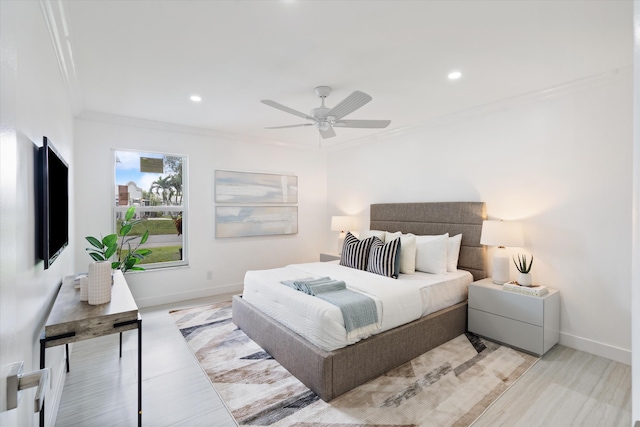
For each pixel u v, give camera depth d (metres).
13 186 0.73
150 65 2.42
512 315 2.78
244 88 2.87
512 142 3.21
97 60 2.33
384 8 1.75
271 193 5.02
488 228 3.05
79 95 2.97
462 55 2.28
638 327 0.51
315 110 2.68
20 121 1.24
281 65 2.43
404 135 4.30
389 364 2.39
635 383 0.53
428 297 2.82
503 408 1.98
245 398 2.08
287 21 1.87
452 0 1.69
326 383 2.03
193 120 3.89
